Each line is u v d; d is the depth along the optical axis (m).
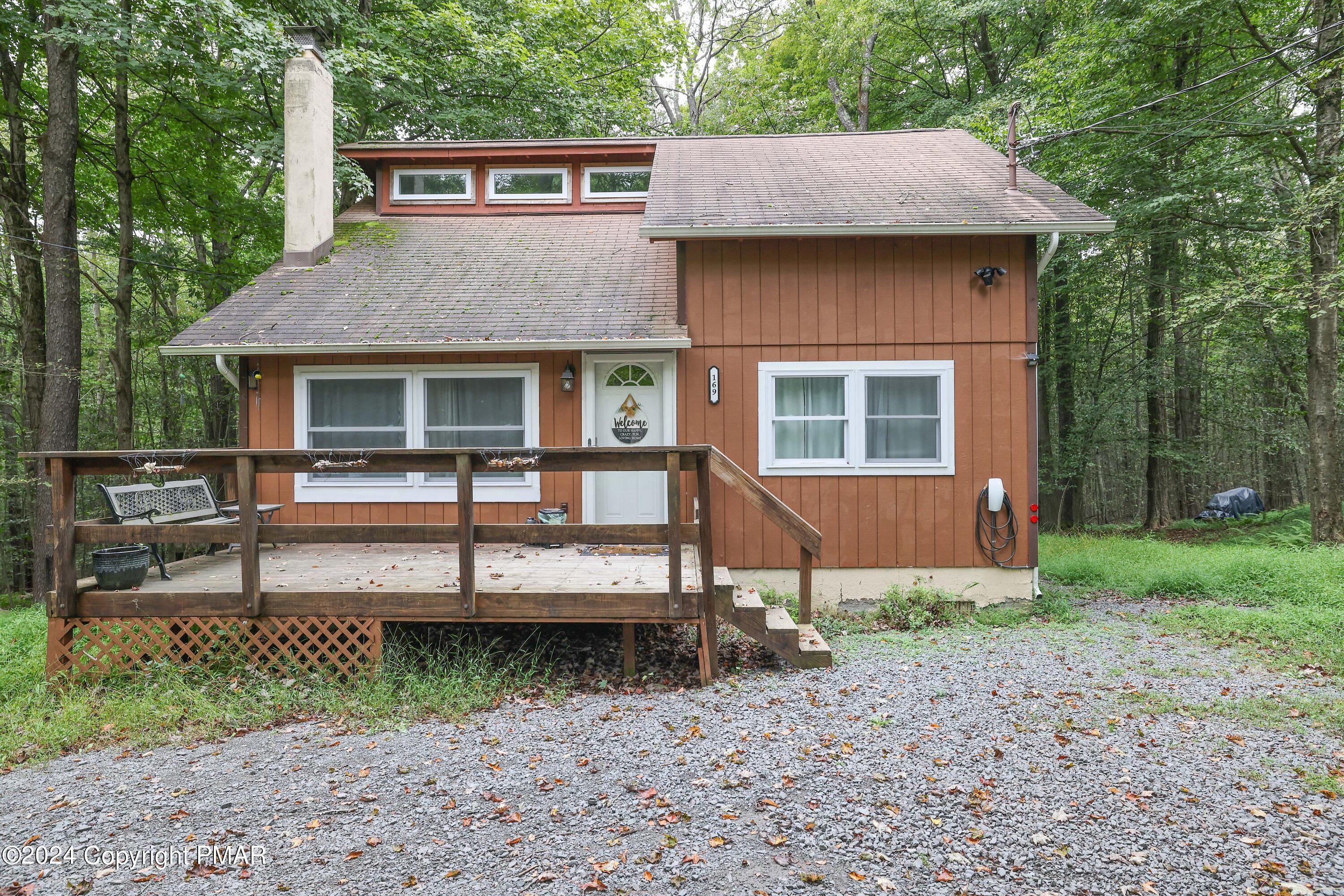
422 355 7.92
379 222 10.30
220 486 15.58
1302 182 12.63
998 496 7.50
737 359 7.82
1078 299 15.91
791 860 2.90
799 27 21.42
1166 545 11.61
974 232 7.28
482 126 14.27
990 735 4.08
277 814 3.38
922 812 3.24
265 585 5.59
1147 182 12.67
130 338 12.77
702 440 7.84
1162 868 2.82
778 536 7.80
